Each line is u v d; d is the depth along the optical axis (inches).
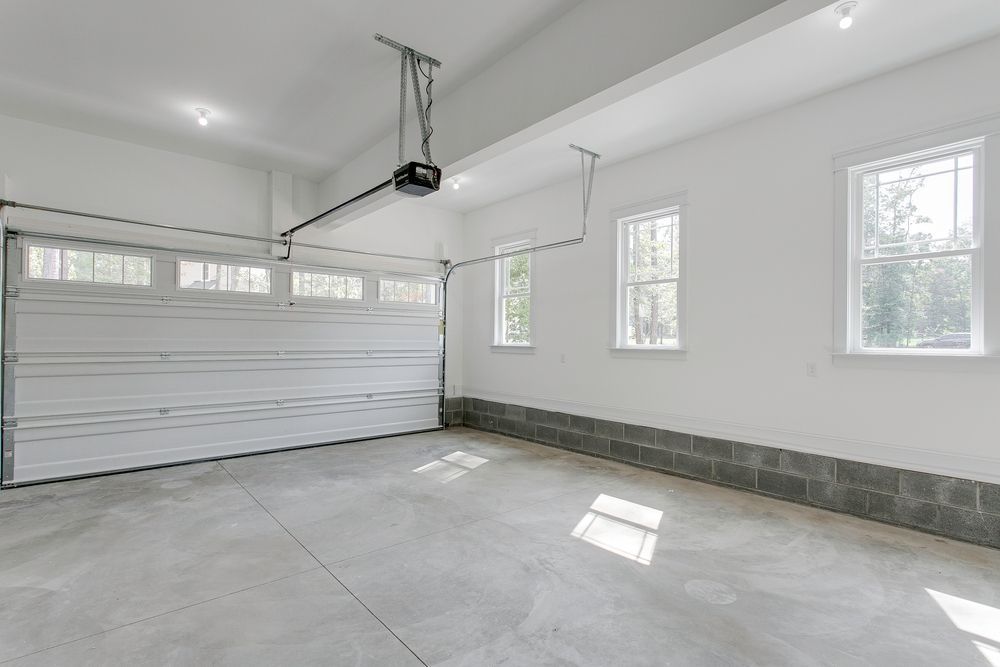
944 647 83.8
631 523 139.6
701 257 182.9
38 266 178.4
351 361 252.7
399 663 79.0
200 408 209.2
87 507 151.4
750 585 104.7
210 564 113.3
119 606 95.5
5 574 108.3
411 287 277.3
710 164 180.5
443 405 289.1
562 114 122.1
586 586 103.9
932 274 135.6
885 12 113.5
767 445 164.6
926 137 133.0
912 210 139.2
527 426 254.4
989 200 123.9
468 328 295.9
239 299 219.6
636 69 103.6
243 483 177.6
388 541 126.6
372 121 179.0
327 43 132.4
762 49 128.3
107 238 191.9
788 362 159.8
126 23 124.5
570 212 234.5
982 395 125.0
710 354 179.9
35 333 176.1
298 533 131.6
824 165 152.2
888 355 138.9
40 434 176.4
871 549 122.6
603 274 218.4
